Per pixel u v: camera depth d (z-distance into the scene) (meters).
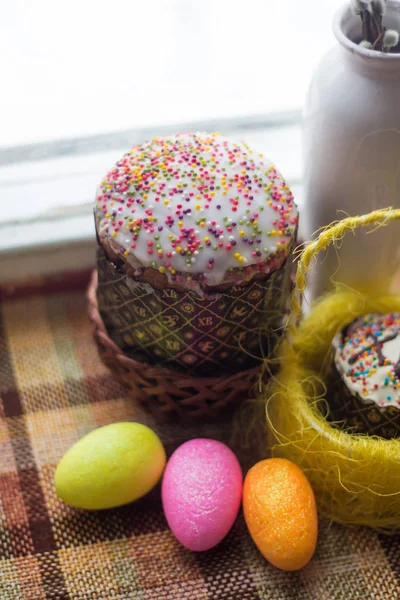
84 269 0.78
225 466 0.64
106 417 0.71
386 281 0.69
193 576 0.65
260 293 0.63
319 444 0.63
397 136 0.61
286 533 0.61
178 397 0.67
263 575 0.65
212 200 0.62
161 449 0.66
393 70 0.59
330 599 0.64
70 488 0.64
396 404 0.62
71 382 0.73
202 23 0.78
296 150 0.79
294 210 0.64
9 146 0.78
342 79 0.61
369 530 0.66
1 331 0.76
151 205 0.62
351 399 0.64
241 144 0.66
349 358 0.65
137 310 0.64
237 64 0.79
